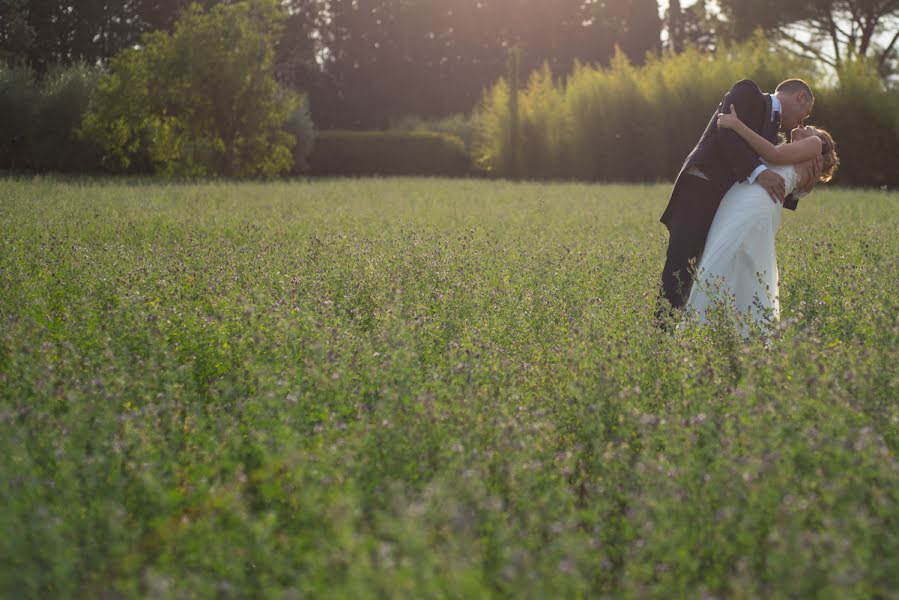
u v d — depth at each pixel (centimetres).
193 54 3102
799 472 312
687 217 627
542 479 305
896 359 421
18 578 257
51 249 778
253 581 262
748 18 4800
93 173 3491
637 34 7094
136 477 301
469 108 7188
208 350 488
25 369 404
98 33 5494
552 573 239
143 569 279
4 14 4441
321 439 334
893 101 3228
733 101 626
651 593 254
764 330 534
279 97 3362
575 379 401
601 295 636
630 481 310
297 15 6850
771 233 609
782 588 238
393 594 221
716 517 277
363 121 7162
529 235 1088
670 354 455
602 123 3681
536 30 7219
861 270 652
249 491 332
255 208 1582
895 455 344
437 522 261
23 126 3378
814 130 635
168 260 790
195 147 3266
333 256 798
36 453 320
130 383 398
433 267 697
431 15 7188
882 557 273
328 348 433
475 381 406
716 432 334
